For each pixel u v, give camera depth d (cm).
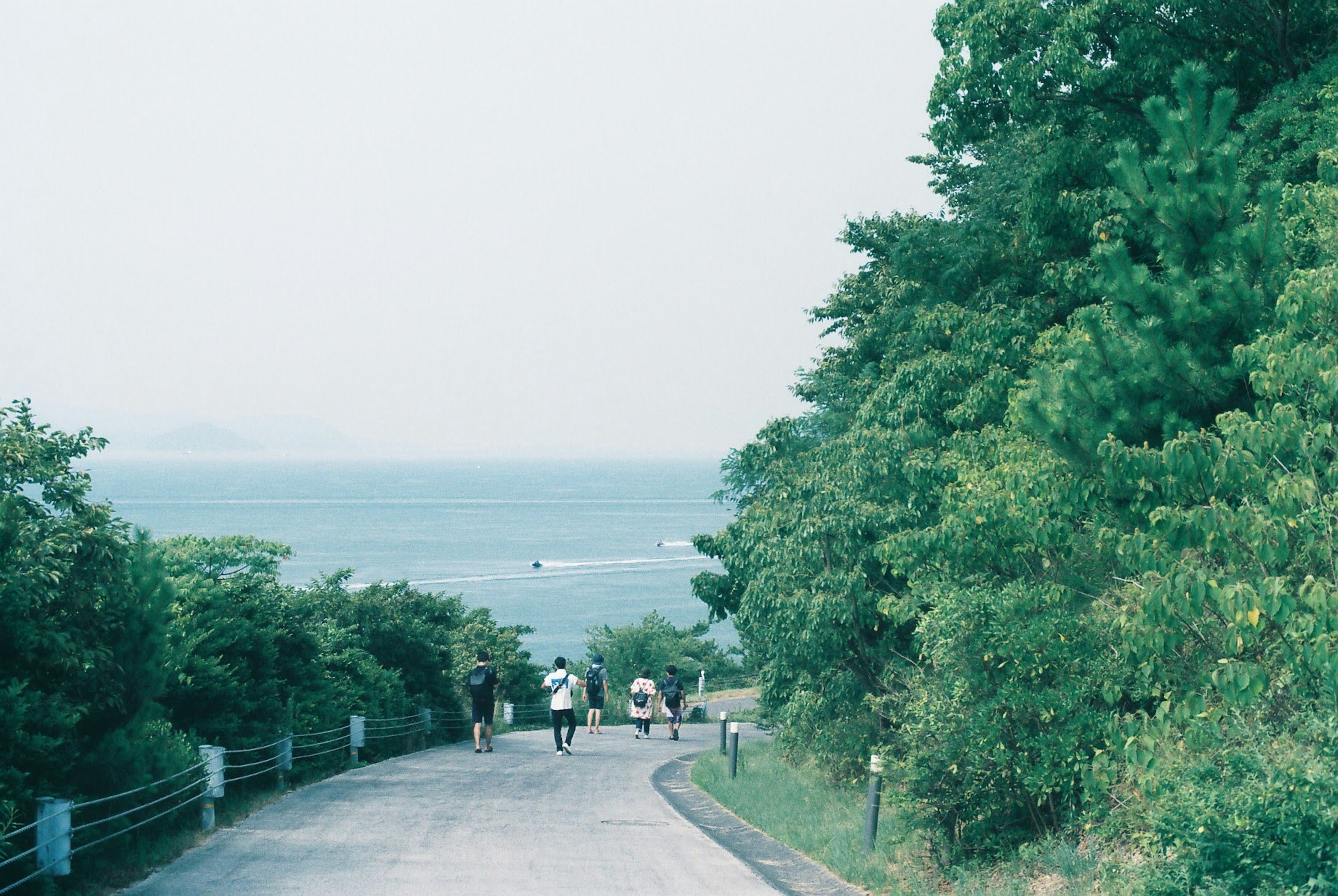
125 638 1082
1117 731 845
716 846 1267
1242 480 809
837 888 1052
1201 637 848
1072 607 1033
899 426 1589
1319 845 587
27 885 862
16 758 902
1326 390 769
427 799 1577
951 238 2027
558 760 2292
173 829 1191
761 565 1659
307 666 1870
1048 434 948
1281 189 977
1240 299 957
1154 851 755
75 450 1076
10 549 963
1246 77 1756
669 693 3117
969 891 930
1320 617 686
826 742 1700
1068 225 1728
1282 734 752
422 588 12469
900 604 1220
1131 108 1767
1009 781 1017
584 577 14075
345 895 928
